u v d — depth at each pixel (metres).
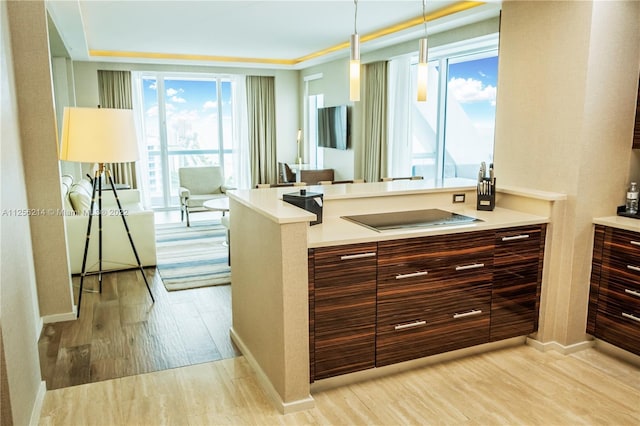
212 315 3.80
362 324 2.62
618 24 2.85
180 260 5.35
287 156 9.50
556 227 3.02
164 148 8.62
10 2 3.20
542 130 3.13
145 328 3.54
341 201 3.10
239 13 5.06
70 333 3.44
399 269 2.66
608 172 3.01
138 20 5.36
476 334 2.96
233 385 2.73
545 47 3.05
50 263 3.57
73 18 4.69
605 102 2.91
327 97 8.27
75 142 3.42
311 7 4.82
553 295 3.10
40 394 2.52
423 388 2.67
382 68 6.85
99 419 2.39
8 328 2.03
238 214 3.04
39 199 3.48
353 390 2.66
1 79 2.35
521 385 2.70
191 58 8.09
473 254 2.85
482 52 5.71
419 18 5.36
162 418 2.41
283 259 2.33
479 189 3.30
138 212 4.95
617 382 2.74
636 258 2.79
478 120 6.01
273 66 8.71
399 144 6.86
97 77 7.89
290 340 2.40
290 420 2.39
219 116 8.98
